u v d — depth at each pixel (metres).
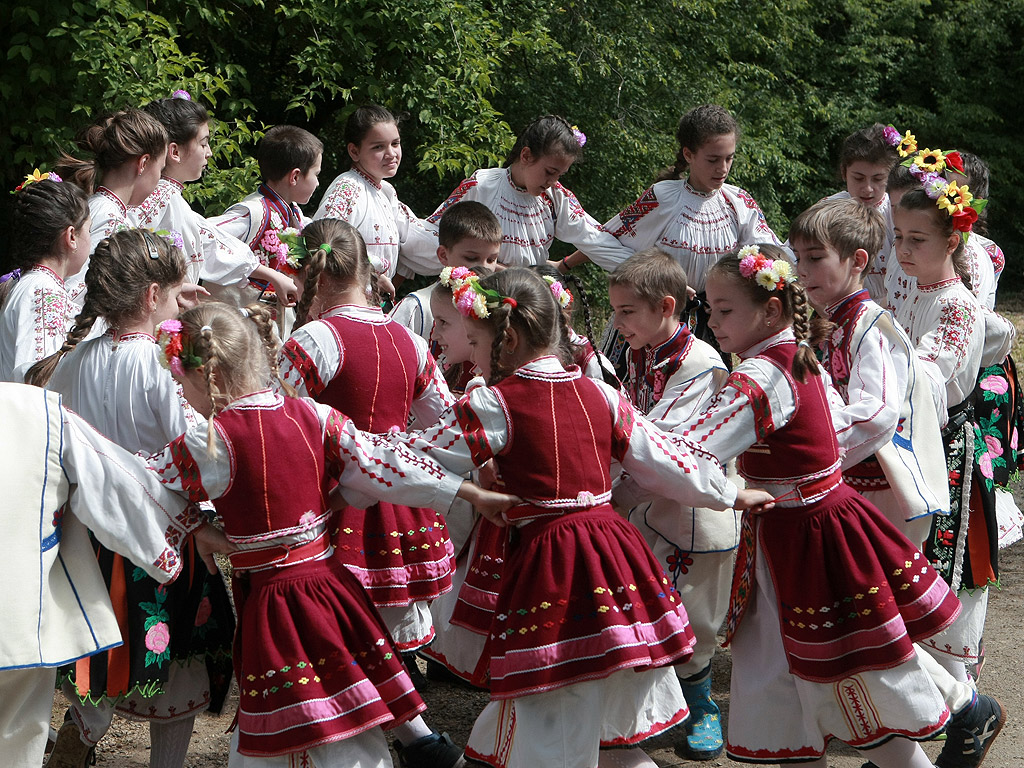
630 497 3.03
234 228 4.91
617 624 2.54
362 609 2.62
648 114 11.62
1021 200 15.65
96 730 2.84
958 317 3.36
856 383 3.05
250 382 2.62
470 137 8.92
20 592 2.50
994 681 3.93
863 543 2.73
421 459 2.64
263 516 2.54
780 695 2.81
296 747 2.46
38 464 2.54
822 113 14.91
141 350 2.87
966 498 3.41
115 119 3.79
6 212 8.49
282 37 9.36
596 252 4.99
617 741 2.64
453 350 3.70
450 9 8.88
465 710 3.75
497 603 2.67
